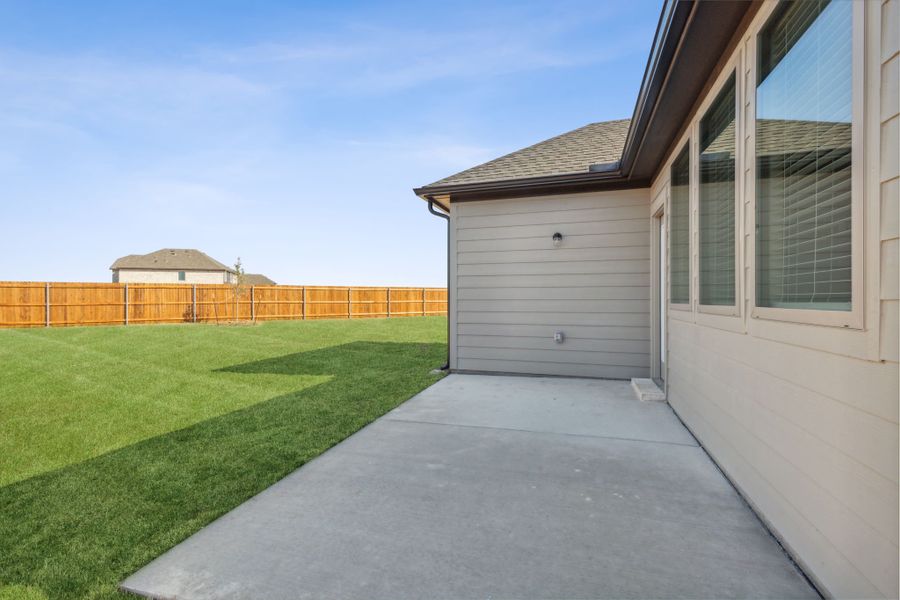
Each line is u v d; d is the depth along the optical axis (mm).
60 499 2762
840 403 1728
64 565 2061
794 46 2129
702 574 1960
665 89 3568
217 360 8367
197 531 2367
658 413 4664
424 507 2617
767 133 2408
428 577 1952
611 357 6449
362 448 3645
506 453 3502
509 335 6926
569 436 3918
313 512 2568
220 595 1838
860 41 1581
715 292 3357
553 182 6340
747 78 2605
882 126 1491
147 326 15617
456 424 4305
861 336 1600
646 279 6273
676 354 4605
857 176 1604
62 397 5508
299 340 11539
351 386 6098
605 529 2350
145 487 2928
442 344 10773
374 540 2262
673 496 2736
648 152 5000
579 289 6570
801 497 2014
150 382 6387
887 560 1466
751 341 2584
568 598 1803
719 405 3180
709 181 3496
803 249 2055
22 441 3879
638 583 1899
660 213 5816
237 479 3047
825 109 1882
